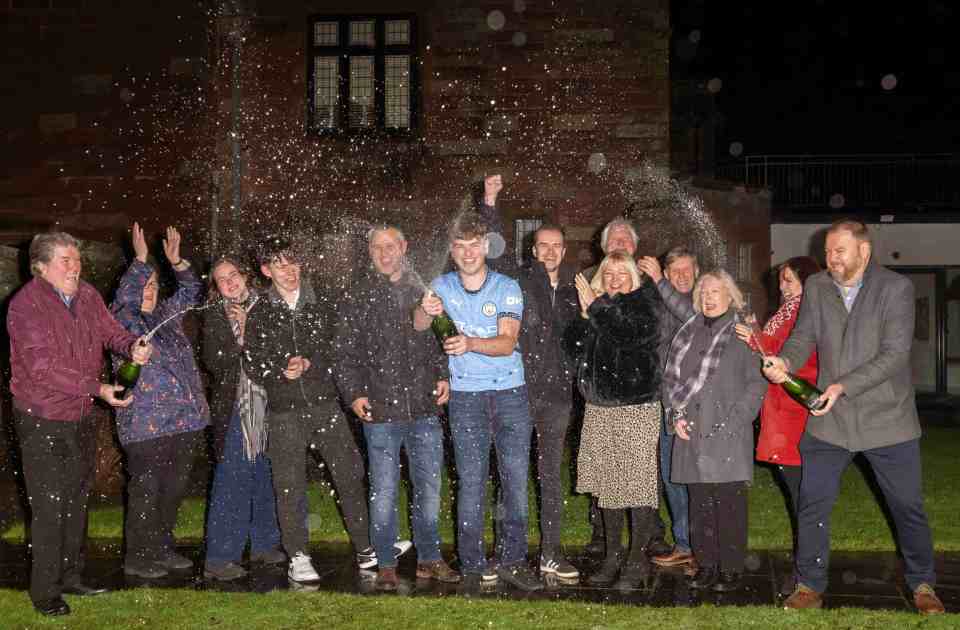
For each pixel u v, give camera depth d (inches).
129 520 198.7
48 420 171.2
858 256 171.8
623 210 443.8
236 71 444.8
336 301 201.6
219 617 166.6
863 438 170.4
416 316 189.0
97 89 440.1
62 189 439.8
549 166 445.7
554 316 198.4
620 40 442.9
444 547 218.8
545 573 194.7
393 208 446.0
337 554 213.5
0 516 240.4
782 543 215.9
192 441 204.4
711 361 184.2
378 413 190.1
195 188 438.6
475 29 447.8
